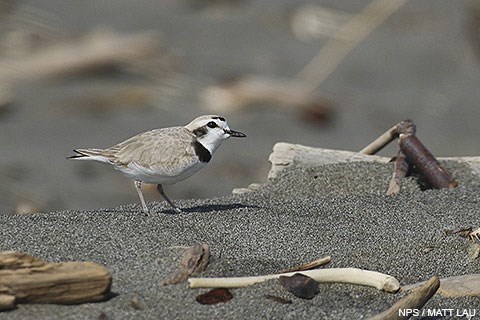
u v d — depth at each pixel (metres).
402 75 20.08
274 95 19.20
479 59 20.61
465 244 8.55
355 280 7.51
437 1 23.05
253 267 7.79
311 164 11.20
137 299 6.95
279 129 18.09
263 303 7.12
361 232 8.78
